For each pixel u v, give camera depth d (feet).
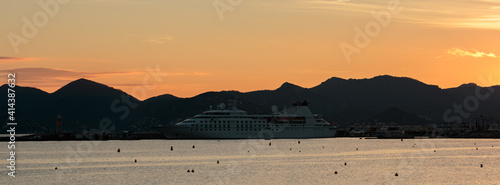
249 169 634.02
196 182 530.68
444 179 552.82
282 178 556.51
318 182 531.09
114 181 538.06
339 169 636.89
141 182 531.91
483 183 527.40
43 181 540.11
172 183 524.52
